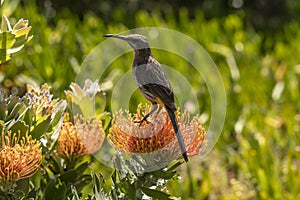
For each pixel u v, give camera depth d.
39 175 7.38
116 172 6.54
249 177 11.16
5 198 6.05
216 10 19.89
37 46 12.52
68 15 15.82
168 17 16.41
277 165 11.55
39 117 6.49
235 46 15.74
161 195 6.30
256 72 14.72
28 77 12.04
